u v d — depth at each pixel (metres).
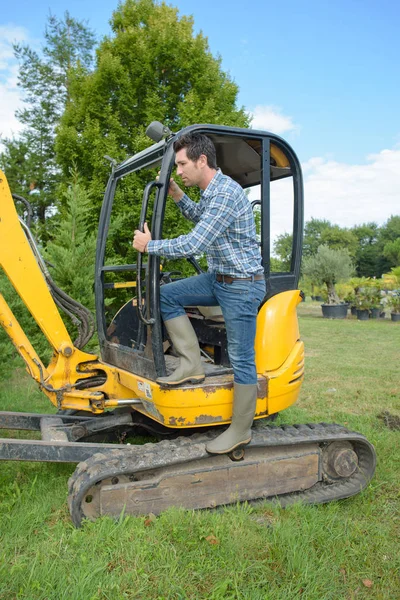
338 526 3.03
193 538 2.75
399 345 10.12
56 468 3.74
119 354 3.52
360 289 16.95
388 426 4.97
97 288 3.88
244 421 2.96
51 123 18.30
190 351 2.96
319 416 5.23
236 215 2.80
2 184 3.18
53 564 2.47
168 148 2.92
